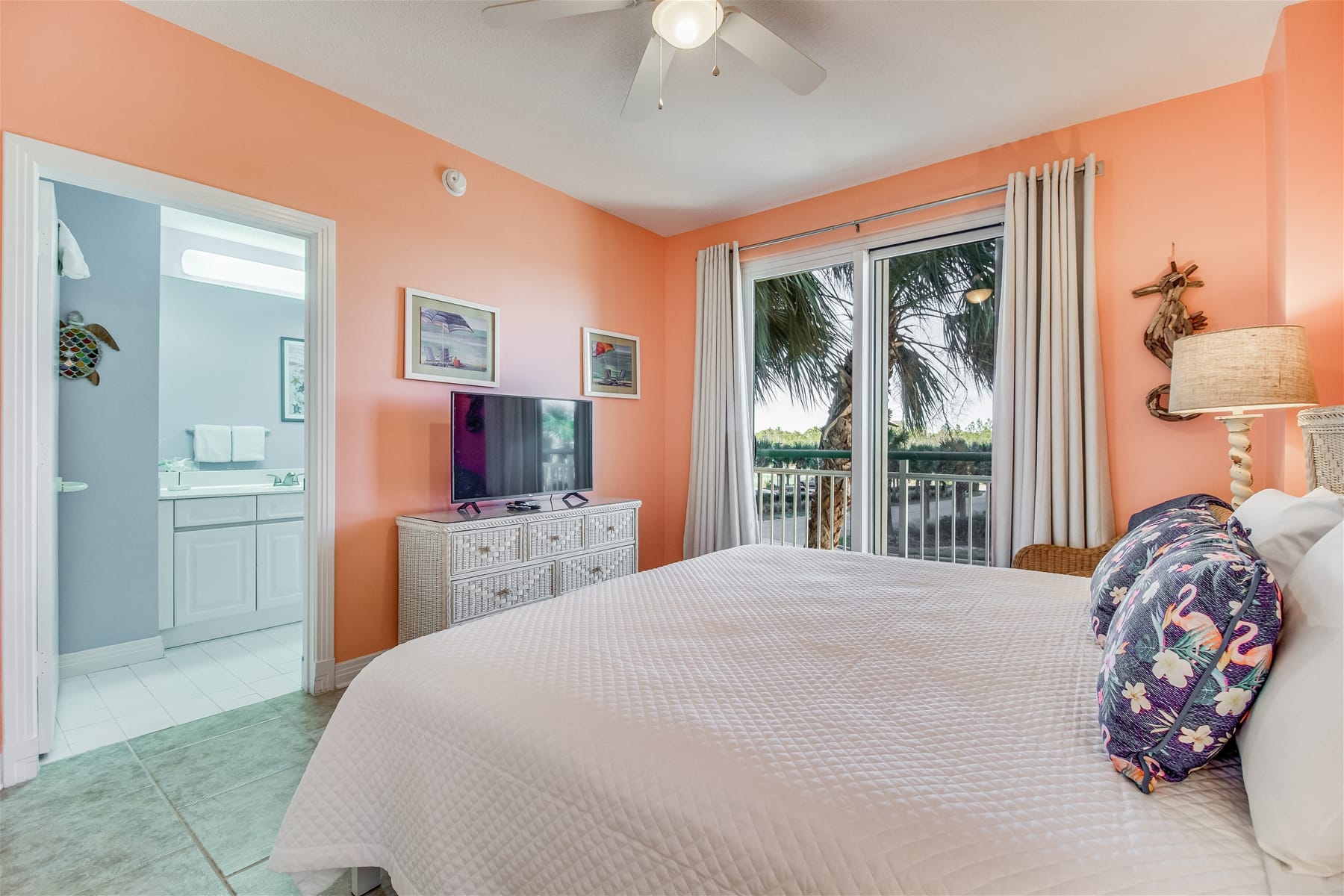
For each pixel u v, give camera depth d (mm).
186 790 1801
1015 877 647
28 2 1837
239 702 2432
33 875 1434
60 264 2346
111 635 2824
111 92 1980
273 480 3988
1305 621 777
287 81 2398
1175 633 800
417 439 2852
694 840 784
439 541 2539
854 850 701
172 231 3709
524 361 3338
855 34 2156
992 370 3150
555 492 3246
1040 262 2812
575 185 3467
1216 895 628
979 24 2104
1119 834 703
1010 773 814
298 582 3596
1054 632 1392
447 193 2963
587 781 890
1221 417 2316
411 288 2811
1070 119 2727
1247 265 2396
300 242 3947
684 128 2824
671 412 4301
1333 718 653
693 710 992
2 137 1787
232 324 3945
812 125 2777
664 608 1585
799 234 3648
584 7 1771
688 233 4227
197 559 3199
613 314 3902
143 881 1420
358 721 1251
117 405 2842
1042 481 2717
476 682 1140
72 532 2717
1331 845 618
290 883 1423
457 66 2367
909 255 3393
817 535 3805
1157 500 2584
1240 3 1998
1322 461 1735
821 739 898
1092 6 2012
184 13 2066
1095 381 2643
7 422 1796
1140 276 2615
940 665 1194
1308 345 1938
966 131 2840
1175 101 2551
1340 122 1937
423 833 1085
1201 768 840
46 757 1982
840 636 1364
